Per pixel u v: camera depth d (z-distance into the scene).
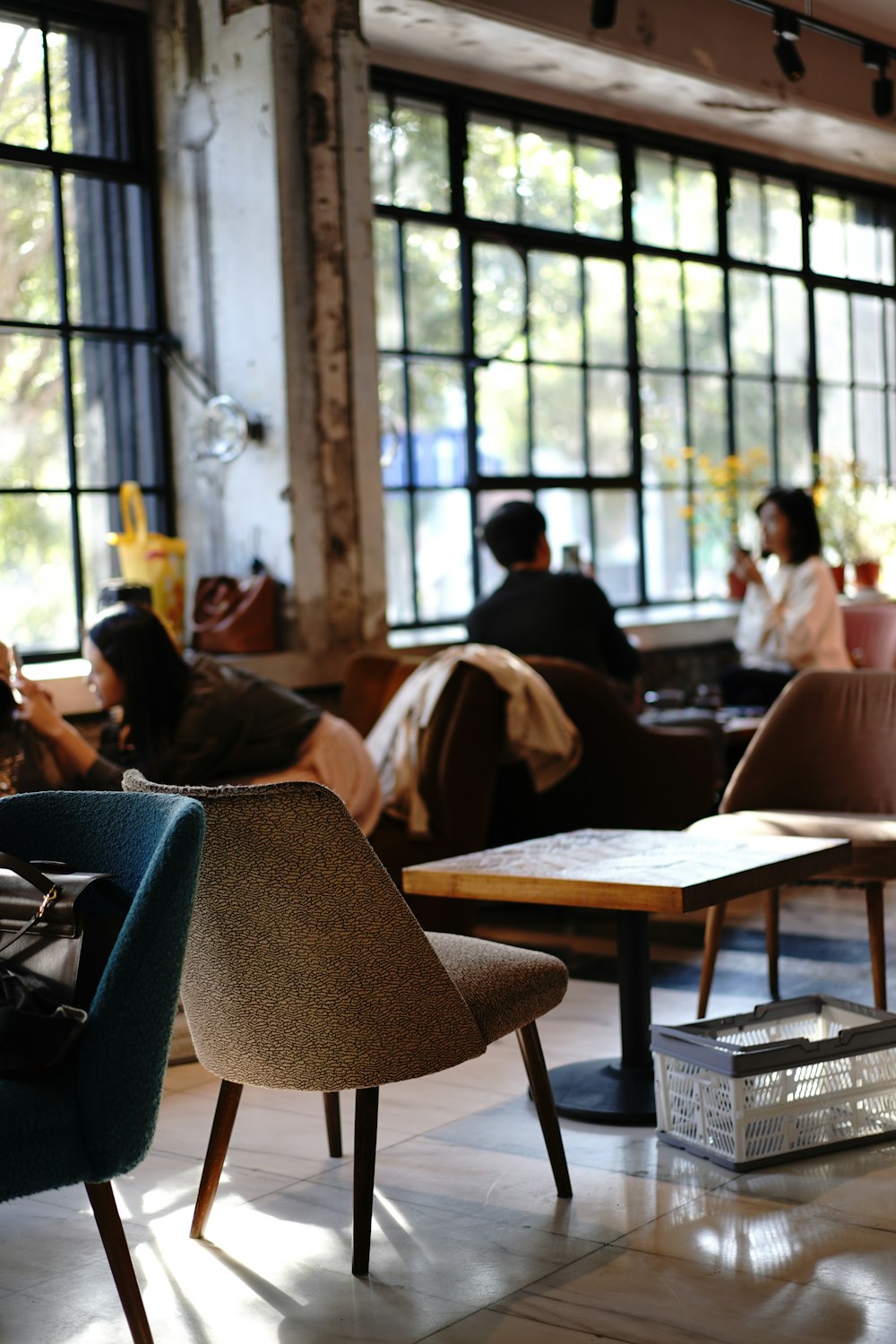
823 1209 2.81
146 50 5.35
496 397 6.64
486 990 2.73
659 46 6.37
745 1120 2.99
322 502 5.29
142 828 2.33
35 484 5.08
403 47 6.02
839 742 4.24
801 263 8.40
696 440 7.78
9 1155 2.03
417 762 4.61
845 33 6.24
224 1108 2.78
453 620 6.46
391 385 6.17
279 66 5.10
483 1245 2.71
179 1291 2.59
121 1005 2.13
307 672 5.26
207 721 4.04
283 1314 2.48
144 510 5.40
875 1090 3.16
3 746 3.96
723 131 7.61
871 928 3.84
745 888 3.12
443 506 6.41
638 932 3.49
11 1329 2.47
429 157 6.28
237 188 5.20
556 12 5.94
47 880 2.29
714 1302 2.45
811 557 6.55
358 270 5.37
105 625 3.99
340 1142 3.20
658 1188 2.94
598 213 7.11
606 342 7.20
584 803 5.32
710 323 7.84
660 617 7.24
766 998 4.17
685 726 5.83
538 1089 2.90
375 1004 2.57
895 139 7.87
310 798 2.47
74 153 5.15
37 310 5.07
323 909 2.52
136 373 5.37
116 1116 2.12
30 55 5.02
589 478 7.12
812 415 8.52
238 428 5.24
